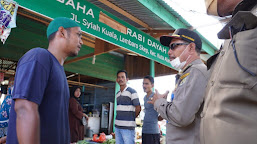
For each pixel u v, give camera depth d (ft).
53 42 3.96
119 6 11.98
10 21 6.46
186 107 4.40
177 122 4.59
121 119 11.39
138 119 22.36
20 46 16.62
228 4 2.59
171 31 15.06
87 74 22.97
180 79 5.28
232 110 1.94
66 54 4.08
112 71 26.14
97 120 26.48
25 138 2.87
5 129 10.16
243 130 1.81
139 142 15.98
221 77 2.18
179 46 5.60
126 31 11.41
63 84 3.82
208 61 3.33
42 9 7.33
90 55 16.72
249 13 2.01
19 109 3.01
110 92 27.86
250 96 1.83
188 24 14.32
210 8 2.85
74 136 13.48
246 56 1.94
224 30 2.60
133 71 26.84
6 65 18.26
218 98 2.14
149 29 15.44
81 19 8.77
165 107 5.03
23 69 3.23
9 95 10.45
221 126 1.99
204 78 4.56
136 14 13.00
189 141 4.62
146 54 12.89
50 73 3.51
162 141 16.16
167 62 15.11
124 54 27.43
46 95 3.45
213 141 2.08
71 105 13.67
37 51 3.48
